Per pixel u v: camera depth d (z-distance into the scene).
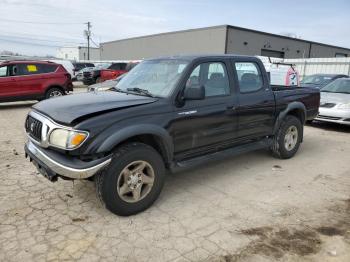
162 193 4.27
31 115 3.87
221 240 3.20
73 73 22.86
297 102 5.72
